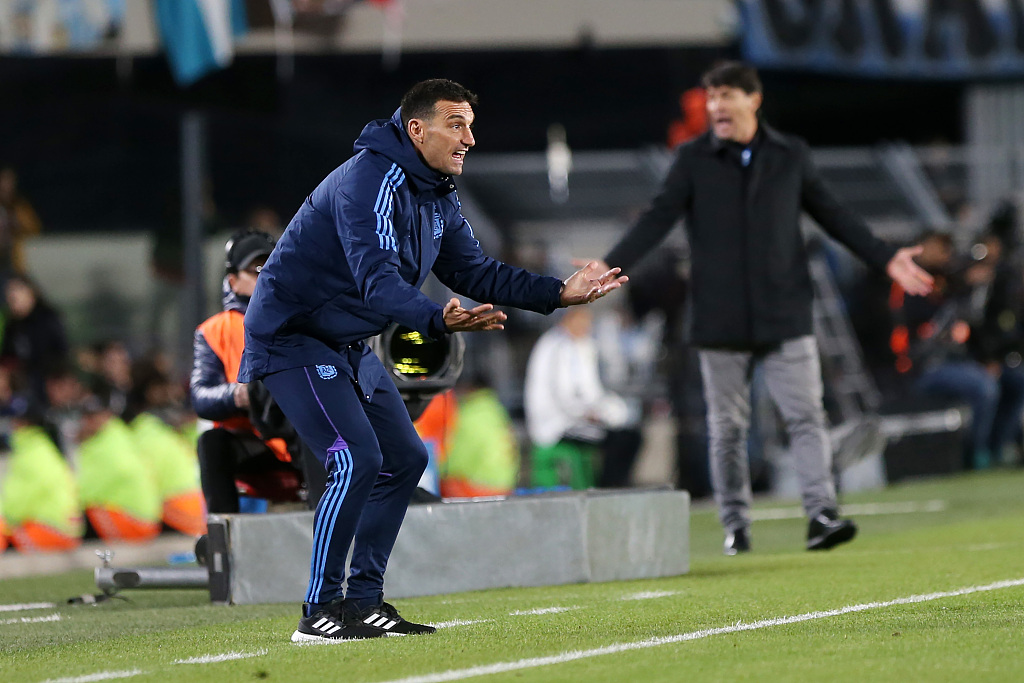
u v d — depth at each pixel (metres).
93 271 59.72
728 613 16.17
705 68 66.75
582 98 70.62
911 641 13.56
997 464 46.31
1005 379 45.72
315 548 14.82
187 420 38.66
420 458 15.24
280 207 62.00
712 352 24.67
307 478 19.45
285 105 60.53
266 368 15.05
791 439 24.44
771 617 15.70
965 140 67.06
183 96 55.84
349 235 14.27
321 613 14.89
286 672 12.73
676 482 41.25
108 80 57.47
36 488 32.84
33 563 31.42
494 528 19.92
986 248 45.72
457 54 65.75
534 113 70.75
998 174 53.09
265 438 19.56
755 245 24.05
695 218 24.44
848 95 76.81
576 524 20.41
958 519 29.98
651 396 46.88
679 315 41.78
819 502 24.11
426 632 14.97
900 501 35.53
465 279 15.95
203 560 20.73
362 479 14.68
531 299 15.66
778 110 79.50
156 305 59.22
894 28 60.16
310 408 14.84
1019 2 61.53
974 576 19.00
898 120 79.81
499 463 41.06
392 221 14.45
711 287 24.23
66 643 16.05
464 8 54.00
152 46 49.03
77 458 36.81
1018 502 33.28
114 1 48.62
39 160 60.19
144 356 39.41
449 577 19.59
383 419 15.21
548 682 11.84
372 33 52.38
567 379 40.00
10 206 49.56
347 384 14.98
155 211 60.62
